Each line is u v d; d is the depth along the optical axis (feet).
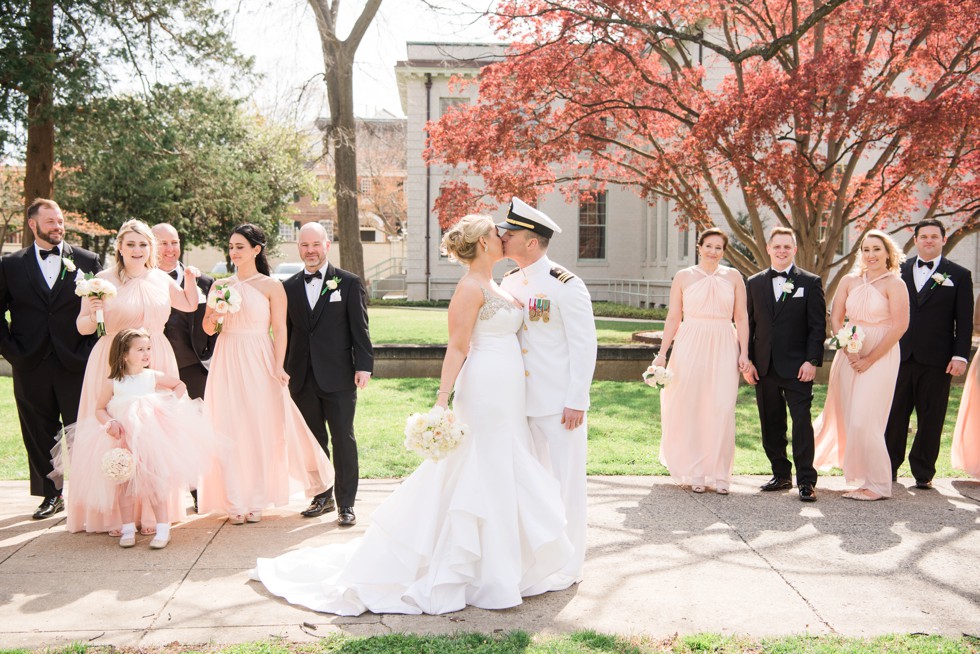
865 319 18.86
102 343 16.26
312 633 10.96
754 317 19.54
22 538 15.44
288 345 17.35
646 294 80.53
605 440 24.48
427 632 11.00
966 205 39.60
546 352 13.05
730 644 10.55
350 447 16.72
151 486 14.79
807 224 39.01
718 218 70.13
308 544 15.17
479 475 12.10
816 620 11.57
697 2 38.99
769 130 33.06
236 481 16.39
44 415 17.24
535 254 13.29
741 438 25.57
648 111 40.27
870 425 18.45
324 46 52.24
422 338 48.19
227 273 110.73
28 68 45.47
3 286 16.97
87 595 12.35
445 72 84.12
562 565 12.30
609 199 88.43
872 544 15.11
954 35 35.09
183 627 11.14
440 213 40.65
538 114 39.19
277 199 94.94
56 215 17.26
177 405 15.71
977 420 19.94
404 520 12.17
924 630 11.24
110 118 51.26
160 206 76.84
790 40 32.83
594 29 36.96
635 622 11.46
